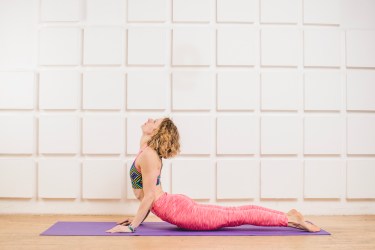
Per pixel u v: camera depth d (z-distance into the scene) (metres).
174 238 2.66
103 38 3.63
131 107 3.61
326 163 3.66
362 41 3.71
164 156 2.87
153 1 3.64
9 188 3.62
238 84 3.64
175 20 3.64
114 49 3.63
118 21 3.66
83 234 2.76
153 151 2.82
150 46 3.63
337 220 3.40
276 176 3.63
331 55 3.69
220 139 3.61
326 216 3.61
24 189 3.61
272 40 3.66
